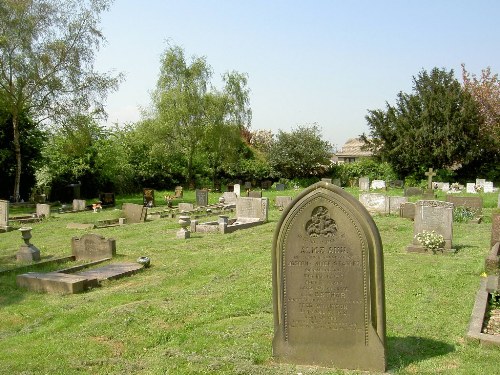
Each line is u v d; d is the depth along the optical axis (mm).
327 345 5859
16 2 28656
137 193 44062
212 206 27719
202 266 11734
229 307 8195
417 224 13547
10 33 28938
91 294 9531
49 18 30156
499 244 11875
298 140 51156
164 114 42406
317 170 52531
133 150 45156
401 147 47219
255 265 11594
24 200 34344
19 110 30125
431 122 46562
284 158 50781
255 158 54938
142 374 5695
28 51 29344
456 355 6031
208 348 6434
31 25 29156
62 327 7527
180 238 16516
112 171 39031
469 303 8188
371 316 5699
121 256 13383
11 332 7520
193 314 7898
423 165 47094
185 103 42781
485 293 8469
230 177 51062
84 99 31328
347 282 5777
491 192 36281
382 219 20766
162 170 46125
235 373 5605
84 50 31062
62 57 30328
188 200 35250
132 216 22094
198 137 44562
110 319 7633
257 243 15250
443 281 9727
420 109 48250
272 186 49844
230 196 29922
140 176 44438
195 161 49062
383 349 5648
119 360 6121
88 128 32500
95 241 13102
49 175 34438
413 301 8336
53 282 9742
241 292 9148
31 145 33406
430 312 7723
